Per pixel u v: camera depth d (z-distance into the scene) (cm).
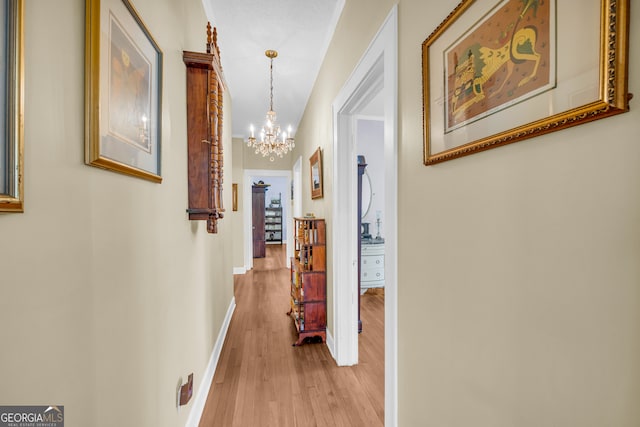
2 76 45
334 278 225
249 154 564
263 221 716
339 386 192
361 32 163
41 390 54
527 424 65
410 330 115
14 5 46
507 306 70
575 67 52
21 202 48
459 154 83
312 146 322
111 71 74
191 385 144
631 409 47
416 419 112
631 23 45
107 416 76
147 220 100
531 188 63
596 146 50
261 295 398
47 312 55
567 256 56
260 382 196
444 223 93
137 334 93
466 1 79
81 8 65
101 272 73
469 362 83
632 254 46
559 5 55
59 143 58
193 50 162
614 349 49
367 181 403
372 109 318
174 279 127
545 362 61
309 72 287
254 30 220
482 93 75
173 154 127
